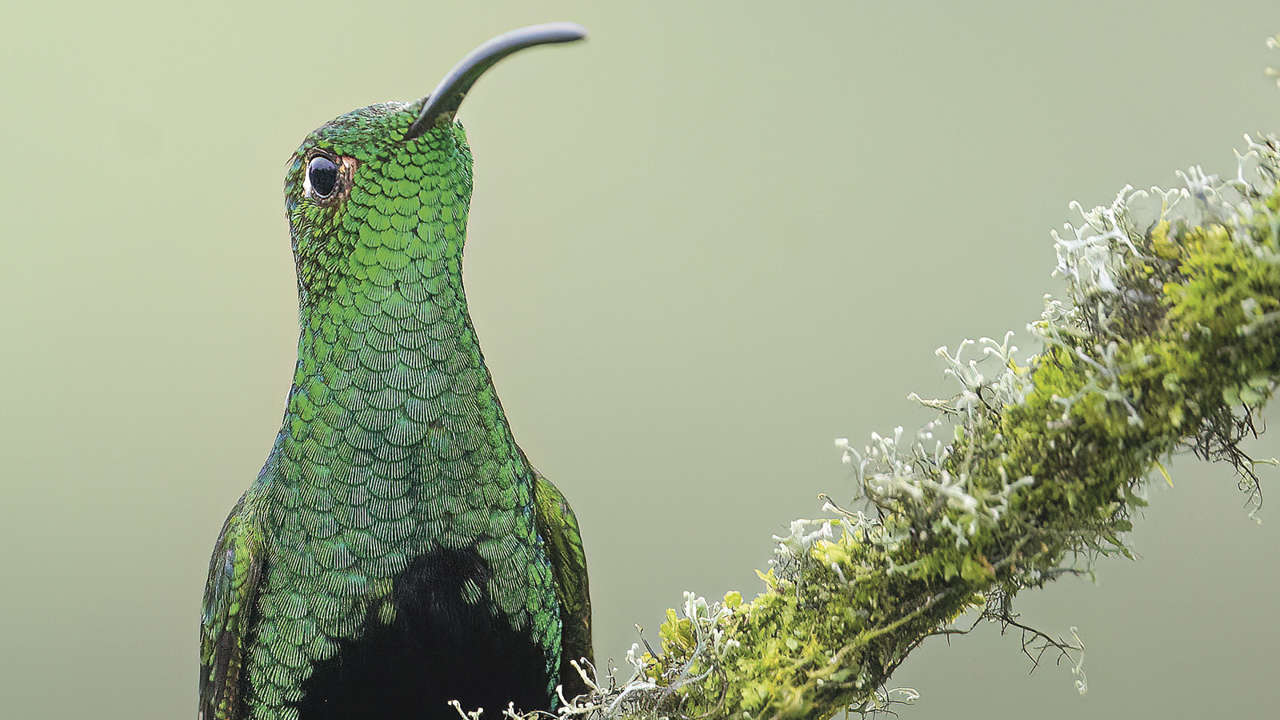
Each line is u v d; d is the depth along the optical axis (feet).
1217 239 3.09
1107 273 3.10
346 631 3.21
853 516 3.12
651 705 3.13
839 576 3.12
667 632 3.14
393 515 3.21
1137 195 3.10
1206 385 3.10
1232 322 3.09
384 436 3.20
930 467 3.12
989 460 3.11
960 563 3.11
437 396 3.21
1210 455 3.10
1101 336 3.10
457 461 3.21
